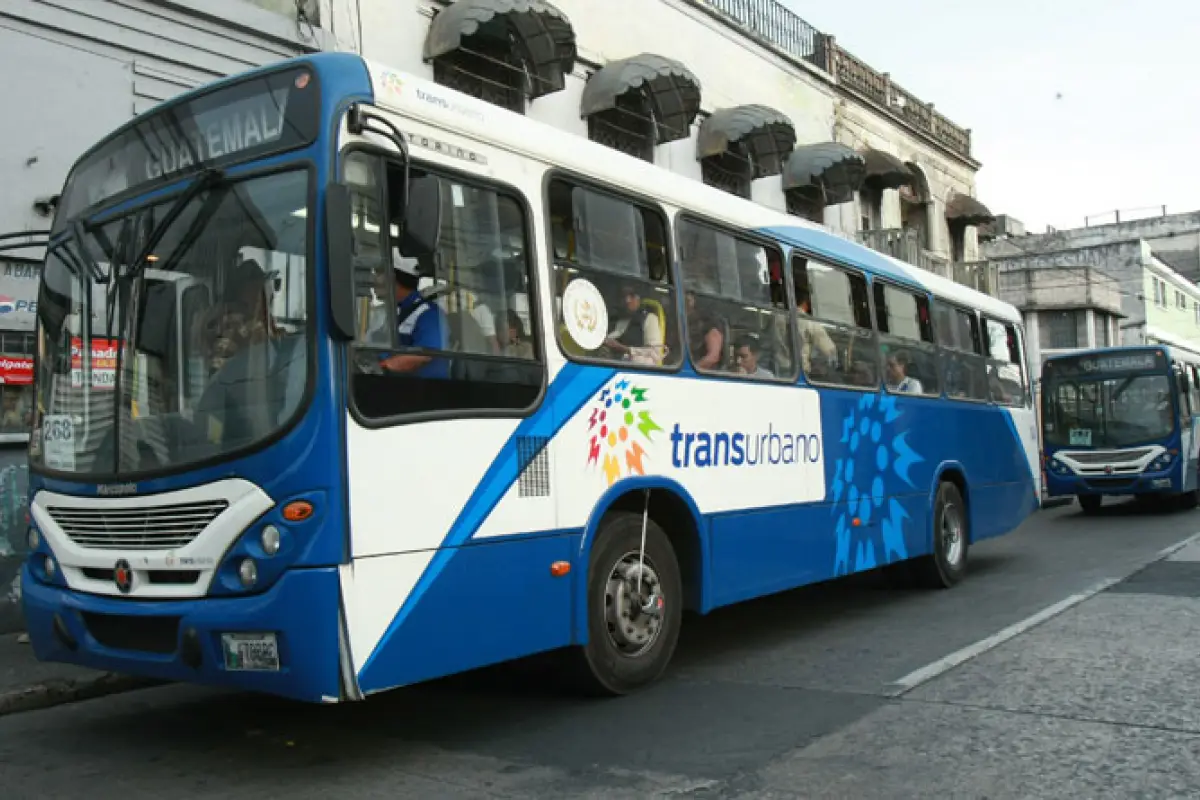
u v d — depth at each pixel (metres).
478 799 4.20
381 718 5.56
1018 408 12.09
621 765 4.59
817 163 18.00
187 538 4.38
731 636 7.73
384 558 4.31
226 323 4.49
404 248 4.46
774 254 7.55
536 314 5.29
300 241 4.34
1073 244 54.44
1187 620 7.46
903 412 9.12
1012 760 4.46
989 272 25.48
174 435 4.52
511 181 5.29
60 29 8.48
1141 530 15.01
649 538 6.04
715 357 6.70
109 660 4.67
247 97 4.70
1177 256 53.50
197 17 9.48
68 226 5.37
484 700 5.88
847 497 8.07
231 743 5.21
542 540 5.16
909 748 4.68
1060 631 7.28
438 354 4.69
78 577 4.85
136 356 4.76
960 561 10.06
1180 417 18.11
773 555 7.05
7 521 8.09
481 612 4.76
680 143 16.08
